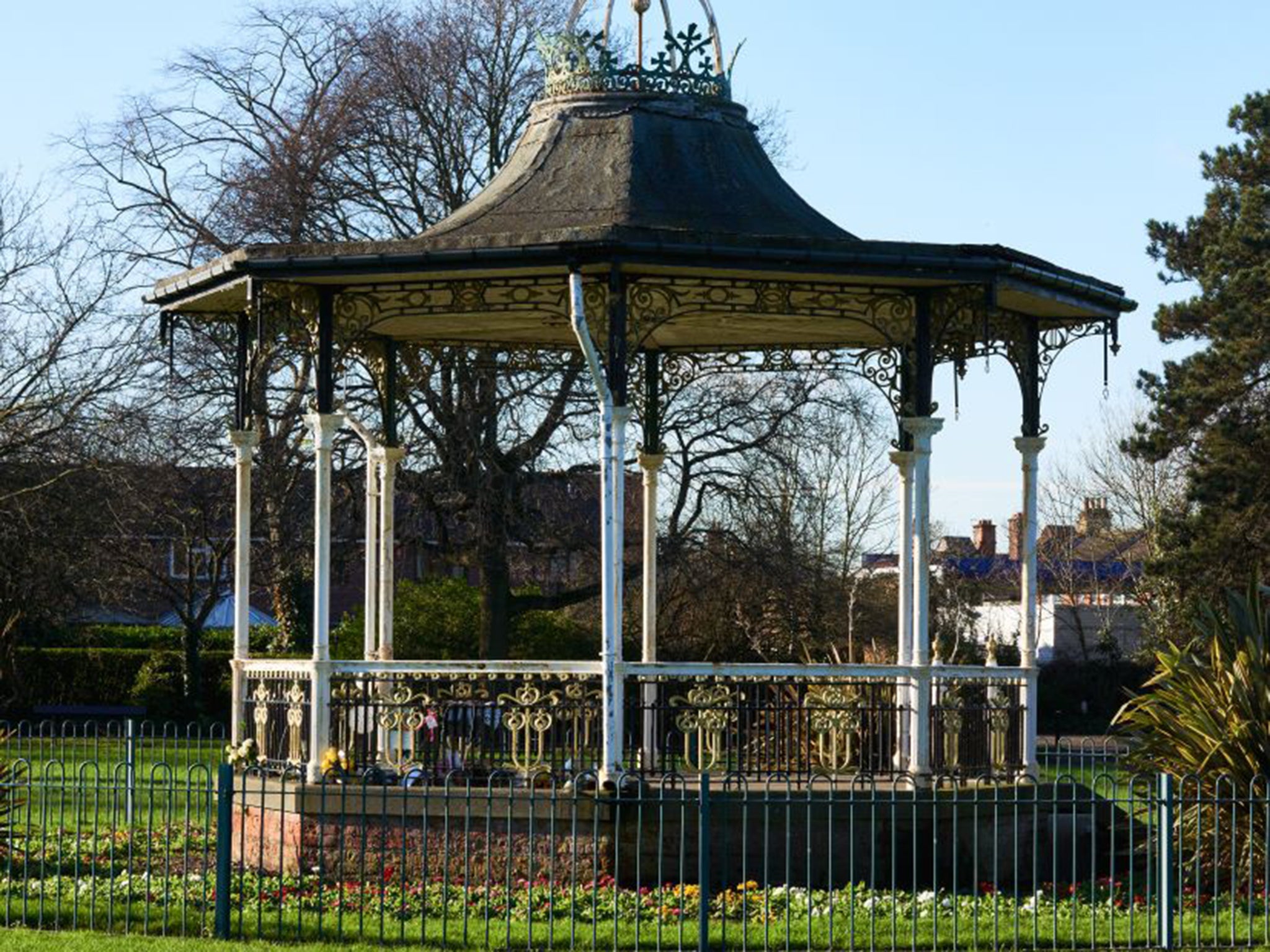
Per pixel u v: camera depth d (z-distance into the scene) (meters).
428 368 20.94
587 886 15.56
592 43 17.73
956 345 18.73
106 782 15.82
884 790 16.52
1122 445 42.78
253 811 17.27
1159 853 14.14
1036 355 18.81
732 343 20.61
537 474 38.91
